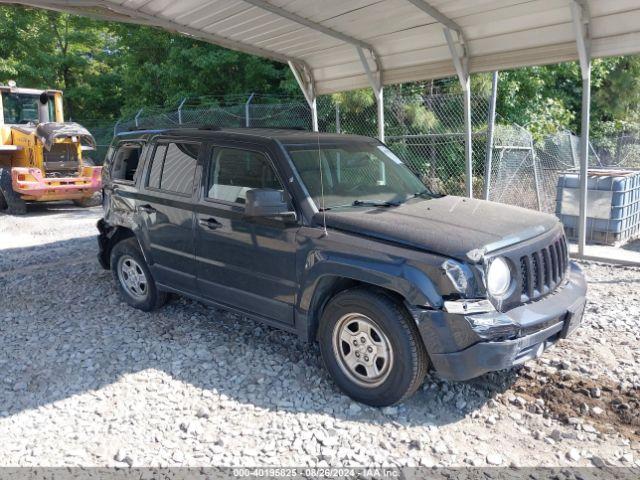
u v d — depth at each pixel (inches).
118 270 240.2
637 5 254.8
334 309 156.2
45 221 498.0
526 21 293.0
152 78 858.8
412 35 337.7
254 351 191.5
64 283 281.4
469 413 150.7
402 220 156.9
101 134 934.4
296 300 166.1
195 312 231.6
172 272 209.3
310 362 182.4
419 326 138.9
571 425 144.6
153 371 177.9
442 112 580.4
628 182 347.3
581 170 298.8
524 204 521.7
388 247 147.0
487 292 138.3
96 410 155.2
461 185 564.1
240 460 131.6
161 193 210.2
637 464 128.2
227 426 146.0
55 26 1112.2
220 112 668.7
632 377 165.2
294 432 142.6
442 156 574.2
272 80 761.6
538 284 152.4
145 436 142.4
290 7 292.0
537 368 172.1
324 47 377.7
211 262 191.5
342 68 401.4
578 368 171.0
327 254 155.7
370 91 573.6
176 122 719.1
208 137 198.5
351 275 150.1
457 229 150.0
